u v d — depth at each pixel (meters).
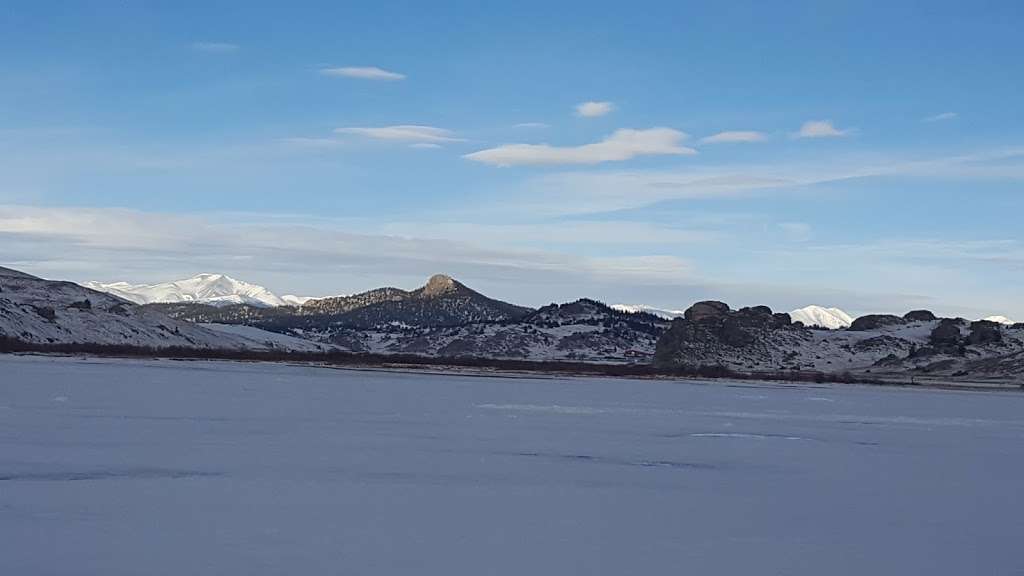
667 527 23.55
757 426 54.91
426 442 40.28
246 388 75.25
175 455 33.75
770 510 26.19
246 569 18.72
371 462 33.44
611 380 130.25
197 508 24.39
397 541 21.28
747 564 20.06
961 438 49.81
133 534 21.41
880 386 137.88
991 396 111.81
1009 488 31.33
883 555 21.12
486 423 50.75
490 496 27.28
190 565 18.91
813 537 22.77
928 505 27.62
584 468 33.91
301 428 44.47
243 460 32.94
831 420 62.06
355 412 55.19
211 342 195.62
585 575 18.89
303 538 21.34
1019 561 20.84
